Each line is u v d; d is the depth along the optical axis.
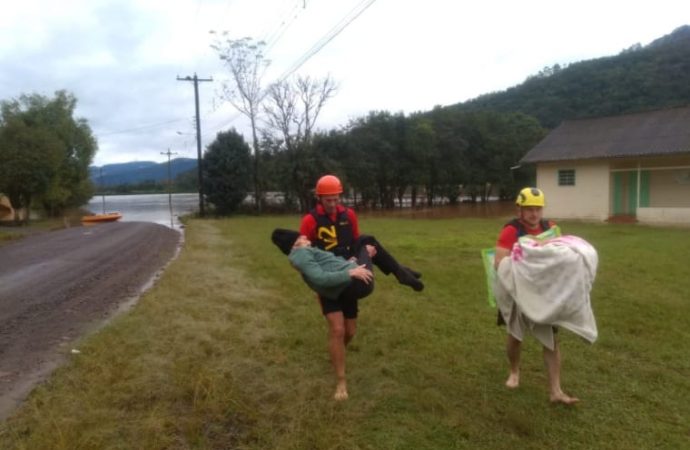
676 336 6.46
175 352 5.95
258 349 6.12
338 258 4.78
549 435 4.14
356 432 4.18
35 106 50.44
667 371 5.38
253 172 43.22
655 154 23.92
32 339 6.82
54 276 11.98
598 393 4.86
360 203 45.66
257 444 4.03
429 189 48.66
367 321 7.25
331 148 41.75
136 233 24.53
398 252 14.16
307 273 4.66
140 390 4.91
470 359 5.75
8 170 36.28
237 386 5.00
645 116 27.64
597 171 26.55
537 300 4.31
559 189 27.88
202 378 5.04
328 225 4.93
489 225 24.03
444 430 4.22
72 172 51.44
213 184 42.16
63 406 4.55
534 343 6.21
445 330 6.82
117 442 3.99
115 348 6.11
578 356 5.79
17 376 5.45
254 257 13.91
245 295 9.02
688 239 16.70
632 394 4.84
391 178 44.69
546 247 4.25
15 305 8.94
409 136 44.22
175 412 4.52
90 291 10.09
